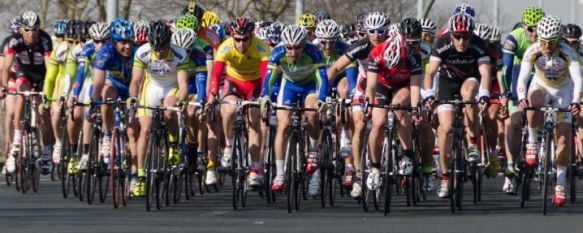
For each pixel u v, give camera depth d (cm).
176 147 2861
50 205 2844
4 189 3406
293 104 2786
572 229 2397
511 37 3138
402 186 3136
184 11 3453
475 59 2900
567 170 3061
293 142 2742
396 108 2667
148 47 2825
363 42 2828
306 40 2809
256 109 2828
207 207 2842
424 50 3188
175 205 2886
